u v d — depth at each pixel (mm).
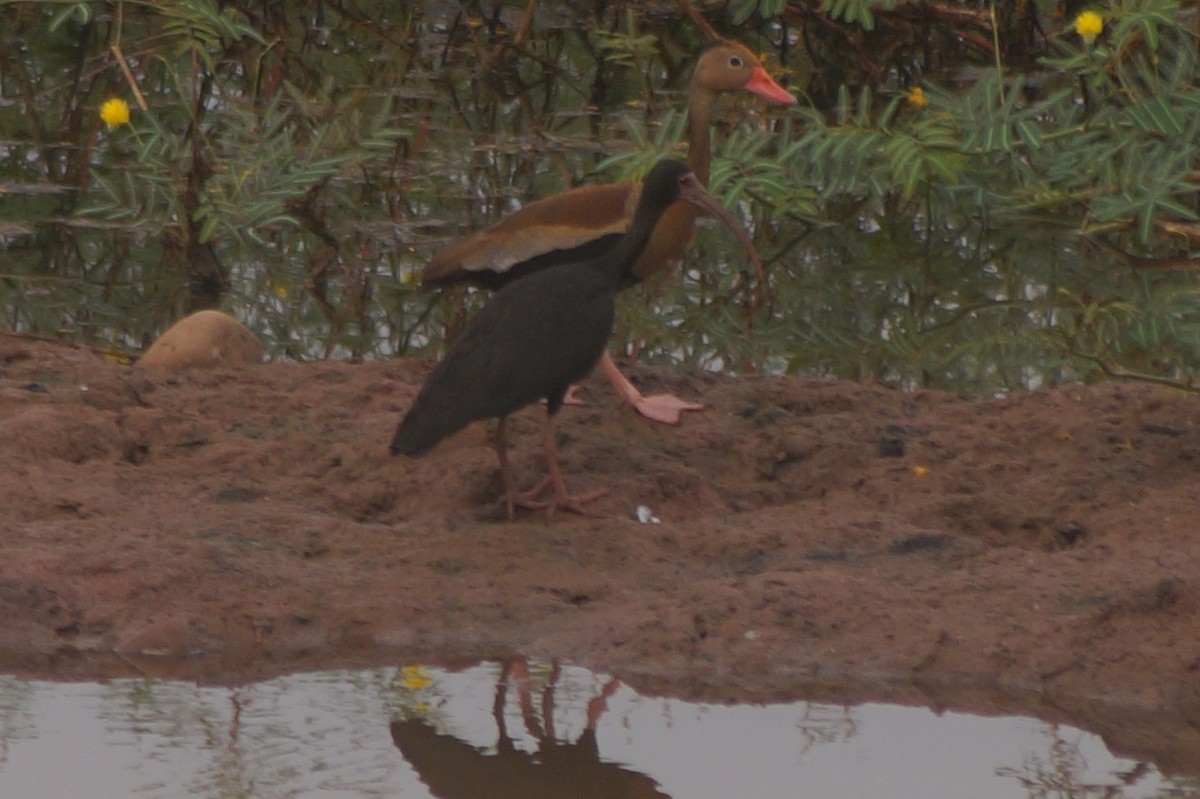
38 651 8883
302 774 7742
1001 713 8352
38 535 9617
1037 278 17000
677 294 16375
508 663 8820
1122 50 18312
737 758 7934
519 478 10578
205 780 7641
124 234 17547
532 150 19922
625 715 8367
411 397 11930
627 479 10594
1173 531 9898
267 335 15227
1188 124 17484
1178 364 15039
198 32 19094
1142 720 8273
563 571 9500
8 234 17219
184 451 11023
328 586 9312
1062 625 8805
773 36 23516
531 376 9680
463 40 23406
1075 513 10219
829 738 8125
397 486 10508
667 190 10781
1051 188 17688
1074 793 7523
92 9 22062
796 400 12141
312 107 19766
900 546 9719
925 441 11242
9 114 20406
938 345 15391
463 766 7852
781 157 17406
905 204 18516
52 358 12719
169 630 8930
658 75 23016
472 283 12500
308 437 11102
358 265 16844
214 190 17219
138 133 18531
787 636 8836
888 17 21750
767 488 10781
